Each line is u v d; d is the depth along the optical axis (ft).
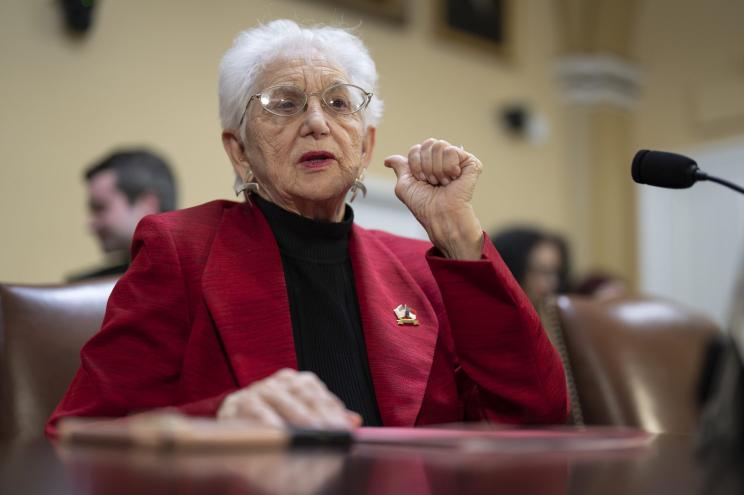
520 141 25.00
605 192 26.58
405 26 22.25
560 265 14.06
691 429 7.98
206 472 3.12
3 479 3.01
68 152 16.25
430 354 6.52
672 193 28.30
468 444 3.91
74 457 3.53
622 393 8.08
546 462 3.48
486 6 24.43
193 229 6.59
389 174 21.63
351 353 6.45
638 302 8.72
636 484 2.92
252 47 6.91
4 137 15.58
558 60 26.43
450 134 23.12
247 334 6.10
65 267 16.01
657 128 27.99
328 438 3.90
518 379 6.24
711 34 27.61
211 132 18.30
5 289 7.03
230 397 4.44
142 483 2.89
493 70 24.48
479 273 6.08
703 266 27.96
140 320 6.10
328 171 6.66
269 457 3.52
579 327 8.26
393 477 3.06
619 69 27.04
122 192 12.21
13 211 15.56
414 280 7.03
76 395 5.88
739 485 2.89
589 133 26.68
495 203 24.12
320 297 6.58
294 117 6.71
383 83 21.67
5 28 15.74
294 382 4.39
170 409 4.62
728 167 27.22
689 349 8.44
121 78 17.06
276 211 6.79
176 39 17.93
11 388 6.70
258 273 6.37
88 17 16.30
